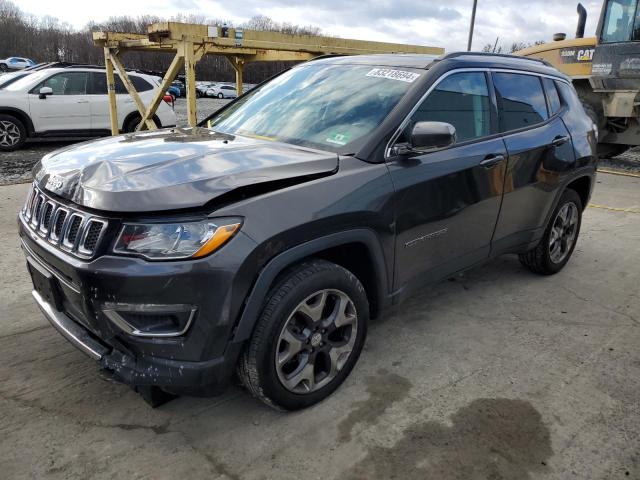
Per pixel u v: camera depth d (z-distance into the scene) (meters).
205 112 20.61
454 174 3.21
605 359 3.32
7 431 2.53
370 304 3.03
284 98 3.62
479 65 3.61
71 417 2.64
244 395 2.87
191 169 2.43
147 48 9.95
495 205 3.62
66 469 2.31
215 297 2.21
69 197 2.39
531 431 2.64
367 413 2.74
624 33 9.30
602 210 7.13
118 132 11.62
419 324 3.72
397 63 3.47
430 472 2.36
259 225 2.30
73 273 2.27
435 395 2.90
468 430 2.63
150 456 2.41
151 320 2.24
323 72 3.73
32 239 2.58
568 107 4.47
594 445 2.55
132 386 2.41
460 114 3.39
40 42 79.12
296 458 2.42
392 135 2.94
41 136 10.95
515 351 3.39
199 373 2.28
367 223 2.72
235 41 8.81
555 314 3.93
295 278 2.49
